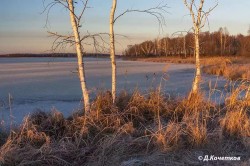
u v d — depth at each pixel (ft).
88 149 20.27
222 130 22.34
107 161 18.74
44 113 25.73
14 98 54.70
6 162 18.65
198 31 30.40
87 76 100.01
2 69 152.05
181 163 18.57
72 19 24.99
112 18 26.63
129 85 68.08
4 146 19.63
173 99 29.12
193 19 30.37
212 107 27.81
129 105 26.14
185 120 22.93
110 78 91.04
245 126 22.44
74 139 22.08
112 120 23.41
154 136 20.84
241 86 30.60
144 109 26.22
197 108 25.89
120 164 18.45
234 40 230.89
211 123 24.02
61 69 147.13
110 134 21.72
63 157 19.63
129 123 22.63
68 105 46.80
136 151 20.03
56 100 52.44
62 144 20.43
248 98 28.22
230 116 23.58
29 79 92.12
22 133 21.84
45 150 19.48
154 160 18.72
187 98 27.78
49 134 23.00
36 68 160.66
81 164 19.04
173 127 21.25
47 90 65.98
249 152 20.12
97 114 23.73
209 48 178.09
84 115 24.14
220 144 20.80
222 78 83.15
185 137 21.08
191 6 30.22
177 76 96.48
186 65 168.35
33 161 18.65
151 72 115.75
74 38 25.20
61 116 24.43
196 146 20.39
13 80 89.15
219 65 102.01
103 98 26.11
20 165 18.37
